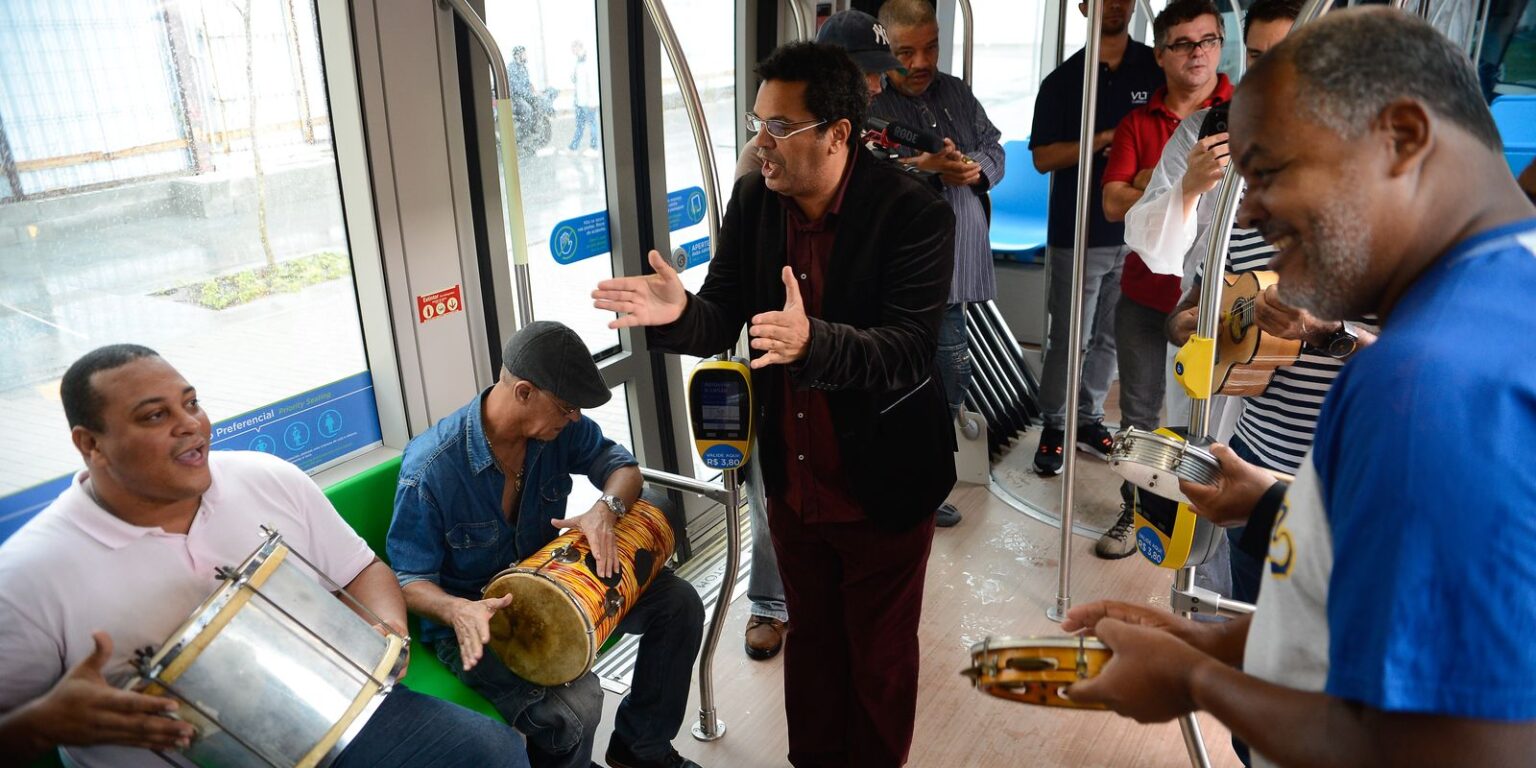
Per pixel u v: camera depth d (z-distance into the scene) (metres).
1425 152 0.80
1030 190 5.00
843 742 2.43
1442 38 0.82
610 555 2.08
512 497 2.21
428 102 2.43
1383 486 0.73
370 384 2.57
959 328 3.68
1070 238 3.72
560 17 2.87
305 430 2.46
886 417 2.04
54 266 1.96
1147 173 3.26
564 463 2.28
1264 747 0.85
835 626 2.35
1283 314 1.92
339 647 1.61
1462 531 0.70
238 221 2.22
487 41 2.18
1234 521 1.46
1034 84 4.86
